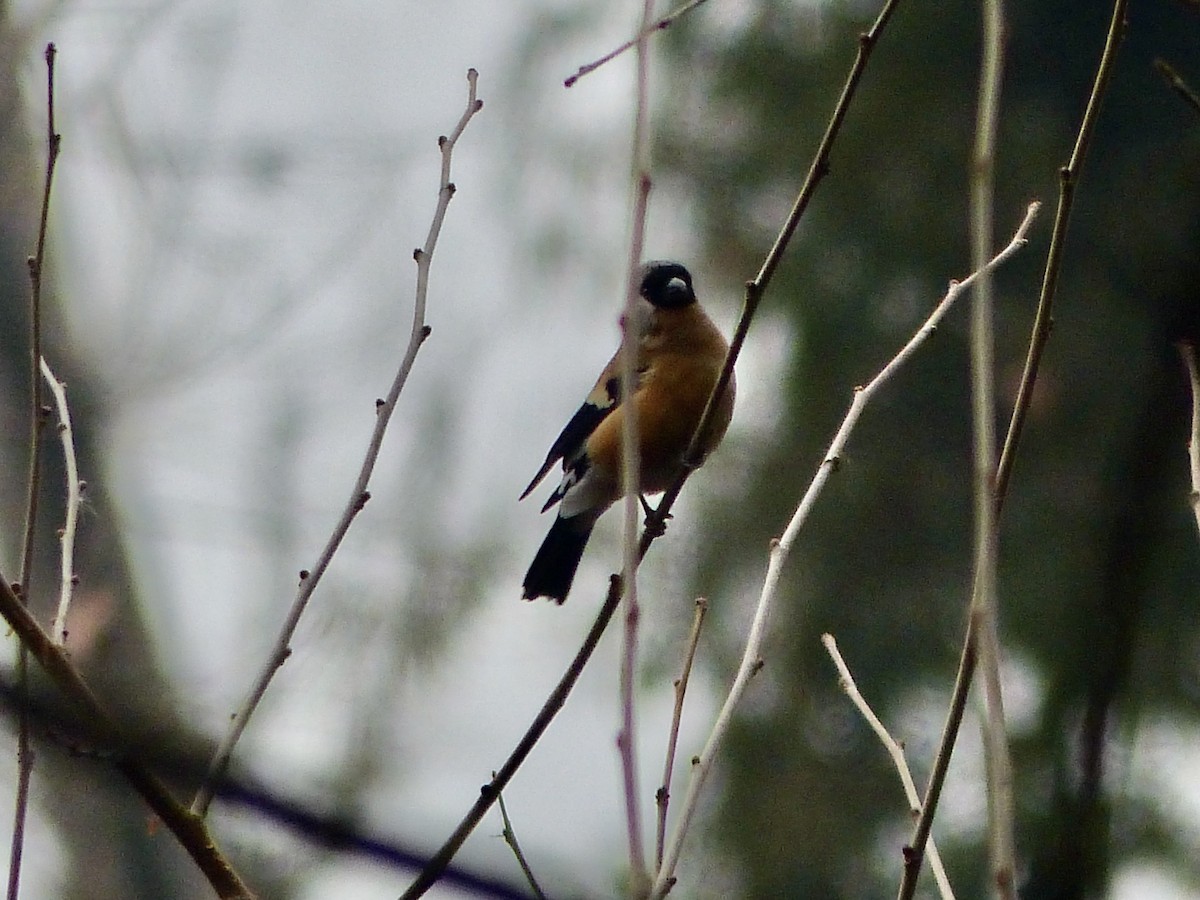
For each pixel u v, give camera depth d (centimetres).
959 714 467
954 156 1429
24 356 1429
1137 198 1376
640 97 459
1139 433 604
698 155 1474
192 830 493
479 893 379
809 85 1450
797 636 1422
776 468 1459
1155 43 1395
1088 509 1306
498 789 512
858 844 1373
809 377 1466
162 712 423
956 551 1424
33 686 464
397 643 1222
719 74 1466
